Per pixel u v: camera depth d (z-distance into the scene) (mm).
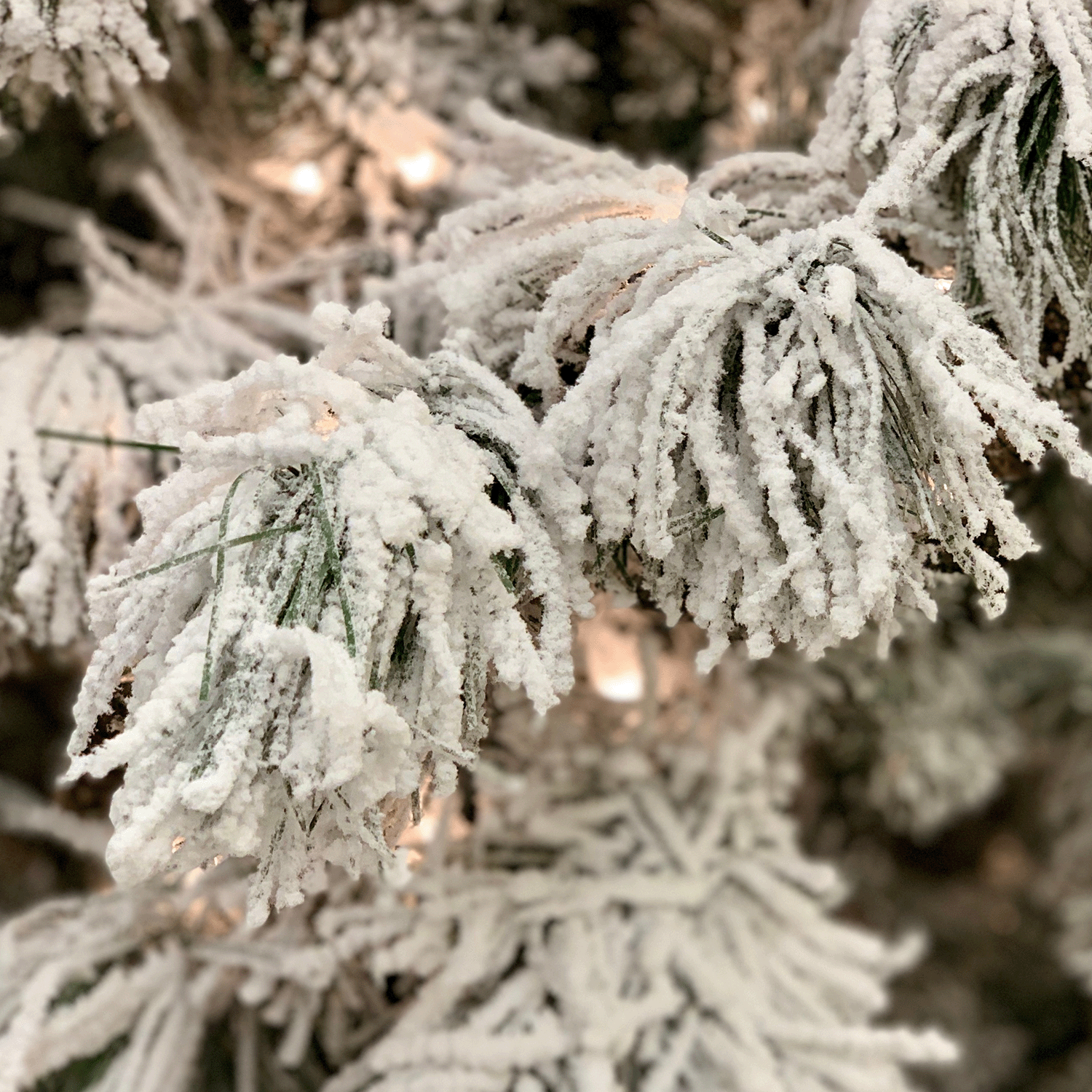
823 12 424
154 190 404
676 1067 338
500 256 271
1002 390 225
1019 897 787
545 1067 334
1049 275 269
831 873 384
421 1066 335
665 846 382
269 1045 385
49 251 600
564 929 358
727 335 248
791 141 418
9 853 622
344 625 226
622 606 292
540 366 265
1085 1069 716
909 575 243
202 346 362
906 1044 341
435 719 232
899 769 502
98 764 216
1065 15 261
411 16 453
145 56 299
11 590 317
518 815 377
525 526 246
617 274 254
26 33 282
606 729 407
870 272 243
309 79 409
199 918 377
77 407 333
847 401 241
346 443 234
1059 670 597
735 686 431
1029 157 272
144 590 240
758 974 364
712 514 248
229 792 217
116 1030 349
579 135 518
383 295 340
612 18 522
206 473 245
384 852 230
